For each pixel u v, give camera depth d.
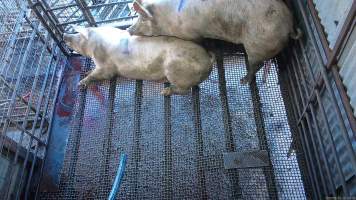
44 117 3.32
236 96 3.07
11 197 2.79
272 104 2.99
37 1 3.36
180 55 2.84
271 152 2.78
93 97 3.37
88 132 3.19
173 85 3.03
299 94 2.79
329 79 2.16
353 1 1.73
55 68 3.59
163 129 3.05
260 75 3.12
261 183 2.67
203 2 2.62
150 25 2.94
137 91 3.29
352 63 1.87
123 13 4.02
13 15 3.35
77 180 2.97
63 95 3.46
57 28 3.67
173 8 2.77
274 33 2.46
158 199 2.76
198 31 2.79
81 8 3.53
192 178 2.79
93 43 3.27
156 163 2.91
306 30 2.52
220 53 3.28
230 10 2.55
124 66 3.16
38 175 3.09
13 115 3.37
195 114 3.05
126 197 2.79
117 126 3.16
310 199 2.55
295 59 2.81
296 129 2.82
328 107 2.28
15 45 3.28
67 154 3.10
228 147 2.85
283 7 2.52
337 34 2.01
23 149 3.01
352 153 1.78
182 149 2.93
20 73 3.02
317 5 2.31
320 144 2.26
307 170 2.63
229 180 2.72
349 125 1.98
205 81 3.18
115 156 3.01
